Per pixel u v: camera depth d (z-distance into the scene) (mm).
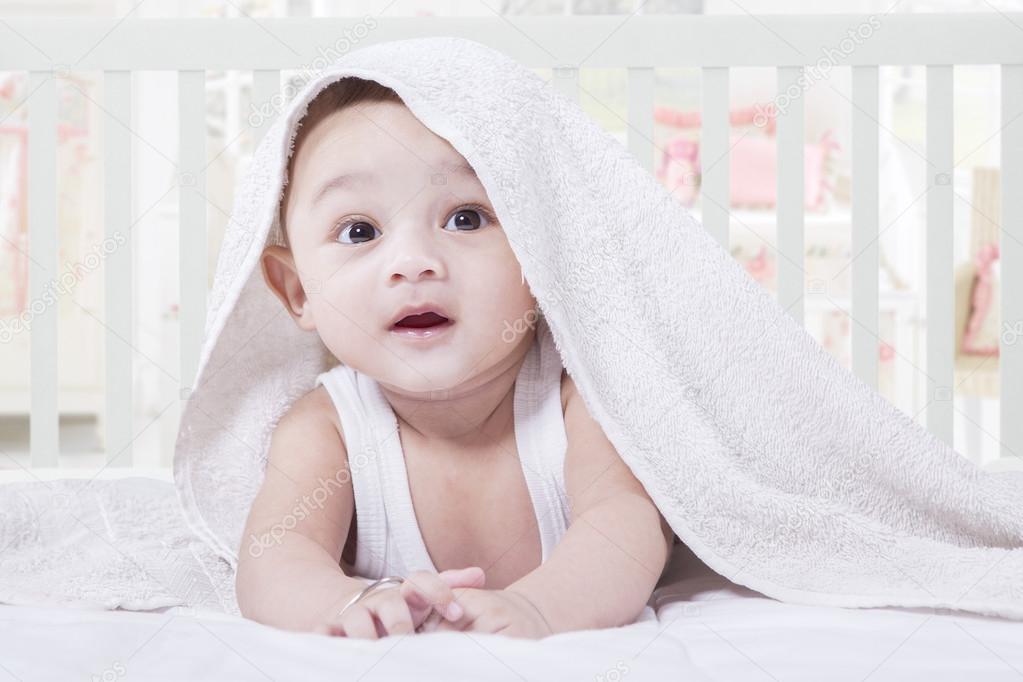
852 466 877
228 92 3113
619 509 785
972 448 2473
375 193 834
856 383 880
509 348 854
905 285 2910
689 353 893
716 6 2947
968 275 2445
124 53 1419
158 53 1416
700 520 819
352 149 835
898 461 861
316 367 981
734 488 819
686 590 854
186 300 1429
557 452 892
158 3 3250
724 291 899
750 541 819
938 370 1450
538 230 841
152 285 3238
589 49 1407
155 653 534
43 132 1436
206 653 531
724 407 883
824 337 2984
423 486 902
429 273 819
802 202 1428
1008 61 1420
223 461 970
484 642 553
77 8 3246
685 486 827
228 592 886
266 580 745
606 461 854
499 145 831
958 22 1416
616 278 899
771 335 889
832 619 692
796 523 817
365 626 619
